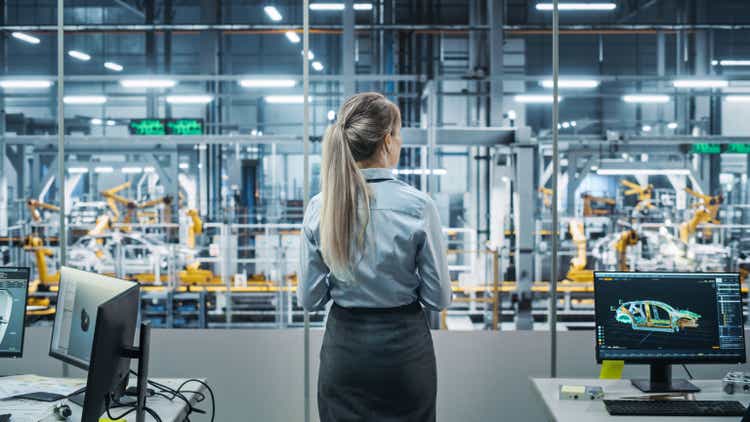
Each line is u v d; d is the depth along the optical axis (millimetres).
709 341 2039
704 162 9945
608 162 8961
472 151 9766
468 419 3096
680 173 8867
